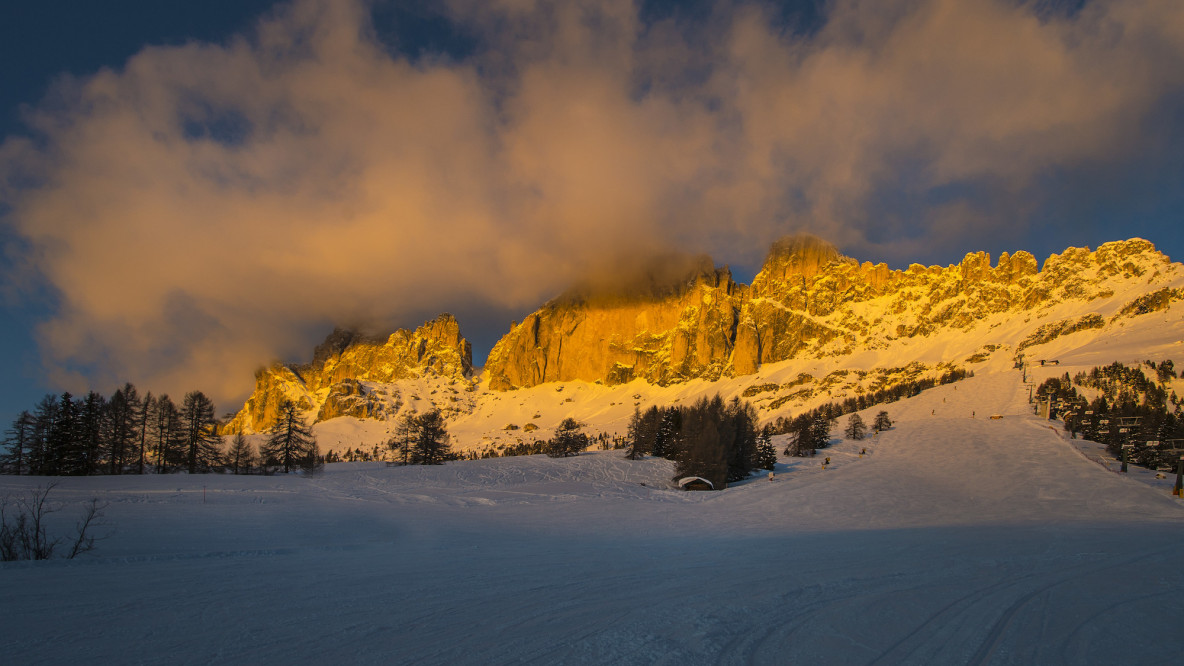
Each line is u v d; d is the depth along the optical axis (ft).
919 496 197.06
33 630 37.88
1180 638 34.86
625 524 138.51
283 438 322.55
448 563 71.31
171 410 298.15
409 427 417.49
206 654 32.94
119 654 32.99
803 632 36.19
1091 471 233.35
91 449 263.49
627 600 46.85
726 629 36.99
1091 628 37.04
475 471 323.78
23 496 152.66
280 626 39.19
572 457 368.68
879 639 34.78
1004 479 232.12
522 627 38.50
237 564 68.90
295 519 135.13
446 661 31.27
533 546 93.91
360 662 31.22
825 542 94.38
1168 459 235.81
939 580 53.52
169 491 185.78
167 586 53.62
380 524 132.46
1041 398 518.37
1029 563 63.72
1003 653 32.07
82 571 61.82
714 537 110.83
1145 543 83.61
